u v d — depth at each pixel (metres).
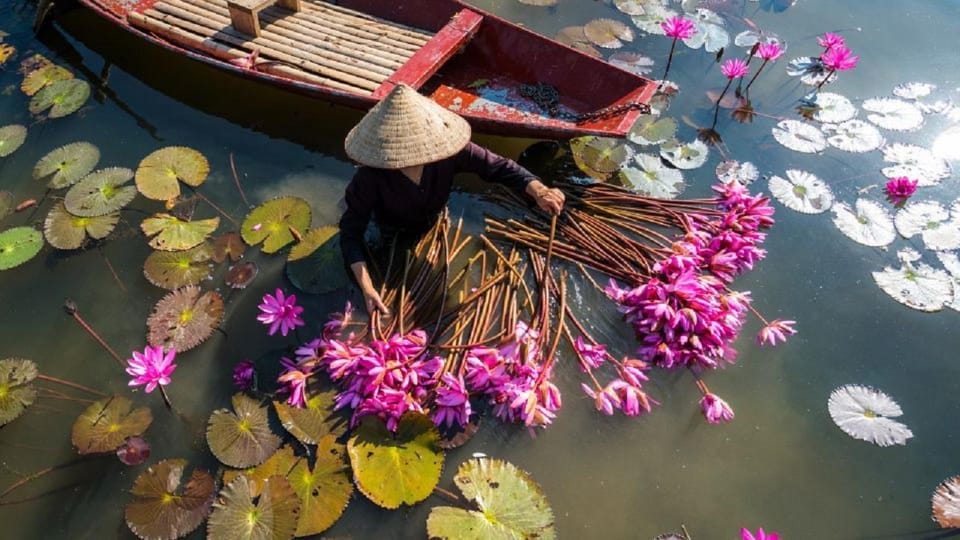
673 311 3.07
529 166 3.96
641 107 3.69
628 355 3.14
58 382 3.02
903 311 3.36
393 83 3.78
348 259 3.10
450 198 3.78
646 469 2.79
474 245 3.55
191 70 4.62
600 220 3.66
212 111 4.36
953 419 2.97
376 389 2.78
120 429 2.82
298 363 2.95
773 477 2.78
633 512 2.67
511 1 5.32
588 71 4.08
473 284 3.38
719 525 2.64
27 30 4.91
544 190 3.19
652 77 4.63
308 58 4.27
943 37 5.02
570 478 2.75
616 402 2.88
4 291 3.37
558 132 3.57
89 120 4.26
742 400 3.01
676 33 4.38
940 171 3.99
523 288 3.34
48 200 3.77
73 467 2.75
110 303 3.32
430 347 3.02
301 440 2.74
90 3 4.45
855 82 4.62
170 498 2.62
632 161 4.00
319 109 4.36
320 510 2.55
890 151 4.11
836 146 4.15
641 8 5.23
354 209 3.14
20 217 3.70
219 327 3.20
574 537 2.59
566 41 4.91
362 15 4.70
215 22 4.54
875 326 3.30
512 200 3.74
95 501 2.66
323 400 2.86
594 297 3.32
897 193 3.79
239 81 4.54
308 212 3.63
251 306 3.28
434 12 4.48
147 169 3.81
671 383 3.05
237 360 3.08
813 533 2.63
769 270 3.52
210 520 2.53
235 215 3.69
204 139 4.15
